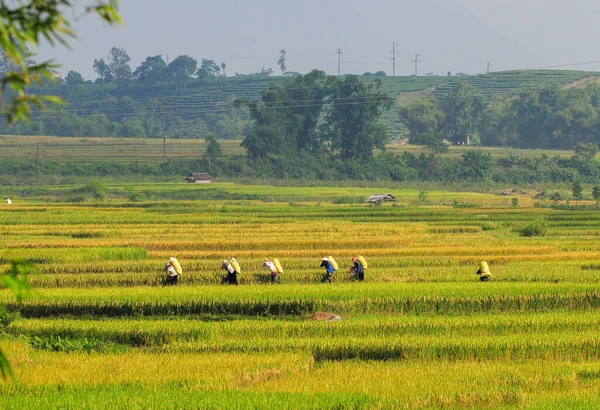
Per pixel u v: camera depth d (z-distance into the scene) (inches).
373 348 3754.9
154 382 3181.6
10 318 4532.5
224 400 2856.8
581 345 3779.5
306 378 3307.1
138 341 4052.7
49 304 4739.2
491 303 4965.6
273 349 3782.0
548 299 5036.9
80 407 2751.0
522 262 7239.2
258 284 5718.5
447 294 4970.5
